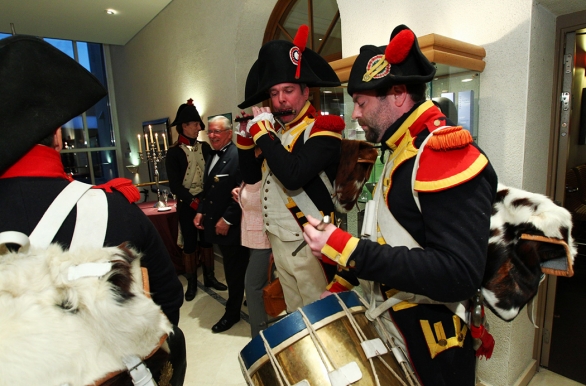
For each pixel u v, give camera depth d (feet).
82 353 1.60
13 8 12.98
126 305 1.74
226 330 7.81
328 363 2.49
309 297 4.57
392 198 2.69
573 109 5.30
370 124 2.90
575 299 6.72
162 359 2.23
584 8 4.74
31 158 2.11
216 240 7.41
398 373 2.66
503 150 4.96
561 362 5.83
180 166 9.80
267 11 10.33
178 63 13.64
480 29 4.94
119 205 2.38
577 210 6.07
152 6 13.58
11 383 1.46
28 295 1.64
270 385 2.53
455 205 2.23
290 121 4.50
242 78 10.73
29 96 2.02
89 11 13.74
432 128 2.54
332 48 9.16
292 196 4.43
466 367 2.79
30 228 2.04
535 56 4.68
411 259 2.27
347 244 2.46
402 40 2.56
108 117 21.42
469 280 2.16
